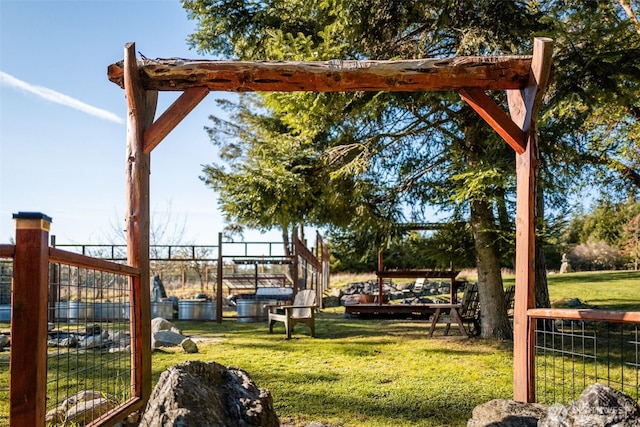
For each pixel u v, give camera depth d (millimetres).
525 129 4258
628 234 22438
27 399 2141
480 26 6641
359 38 7207
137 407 3566
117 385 4484
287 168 7977
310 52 6402
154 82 4168
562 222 7531
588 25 5828
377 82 4199
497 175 6105
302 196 7832
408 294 16594
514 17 6602
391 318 11617
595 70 5770
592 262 22531
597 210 22688
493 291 7828
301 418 3898
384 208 8422
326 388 4801
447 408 4184
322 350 6977
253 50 8312
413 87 4270
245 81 4168
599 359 6129
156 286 13516
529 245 4152
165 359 6277
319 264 14898
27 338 2170
